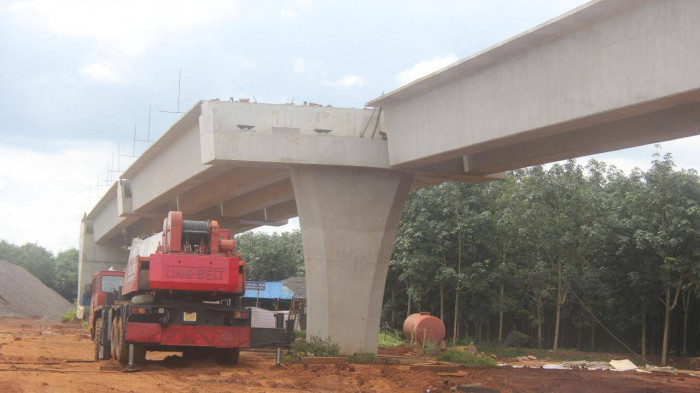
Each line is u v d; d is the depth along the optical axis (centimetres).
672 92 1639
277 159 2738
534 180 4297
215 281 1966
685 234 3894
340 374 1964
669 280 4078
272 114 2894
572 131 2405
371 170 2864
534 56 2058
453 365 2358
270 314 2814
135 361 2023
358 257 2834
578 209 4216
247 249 8169
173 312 1975
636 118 2162
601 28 1836
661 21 1672
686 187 3972
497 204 4619
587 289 4466
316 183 2814
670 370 3041
